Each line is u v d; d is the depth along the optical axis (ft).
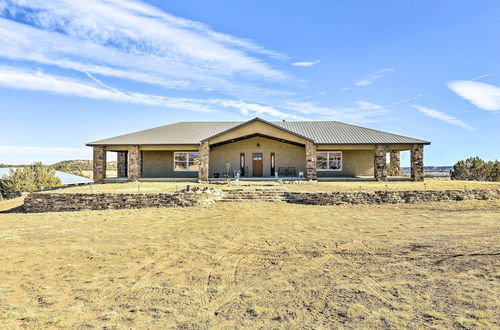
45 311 14.84
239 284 17.83
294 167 82.89
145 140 77.92
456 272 19.02
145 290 17.15
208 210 41.98
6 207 53.26
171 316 14.21
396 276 18.58
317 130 85.87
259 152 83.10
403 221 34.19
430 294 16.07
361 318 13.71
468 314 13.94
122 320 13.91
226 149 83.25
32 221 37.99
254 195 50.83
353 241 26.23
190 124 94.17
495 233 28.37
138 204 46.16
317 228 31.19
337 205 45.62
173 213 40.40
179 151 84.43
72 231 31.50
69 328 13.30
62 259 22.57
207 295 16.43
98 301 15.87
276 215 38.09
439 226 31.53
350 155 83.92
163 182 73.61
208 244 25.98
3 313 14.64
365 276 18.69
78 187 63.57
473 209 41.60
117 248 25.13
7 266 21.17
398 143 73.72
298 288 17.13
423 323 13.21
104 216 40.01
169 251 24.21
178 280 18.53
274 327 13.10
